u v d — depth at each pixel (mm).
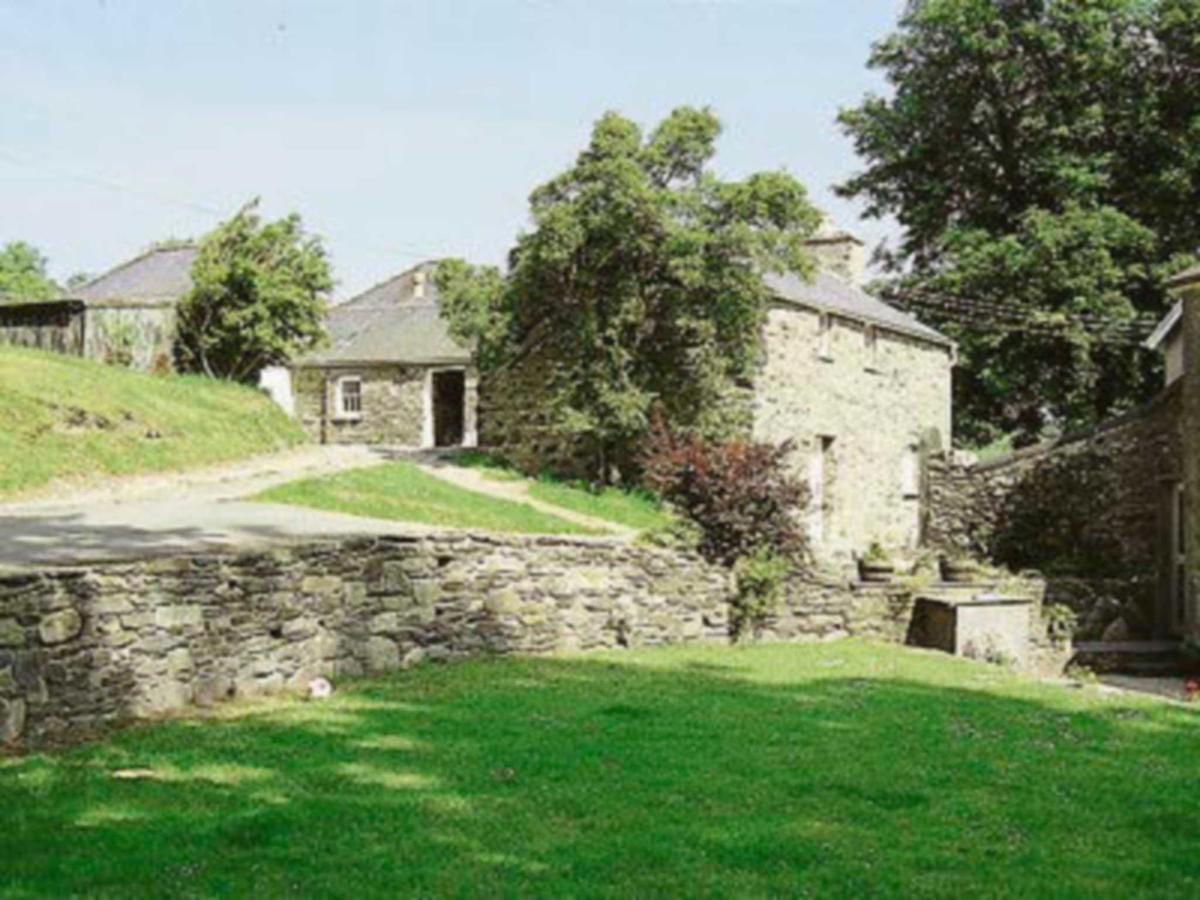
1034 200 33156
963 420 35031
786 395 23109
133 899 5449
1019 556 21438
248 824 6555
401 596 12164
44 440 16938
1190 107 31375
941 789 7926
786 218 21453
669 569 15016
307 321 26031
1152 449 20391
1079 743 9695
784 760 8539
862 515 25719
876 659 14414
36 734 8133
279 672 10562
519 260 22406
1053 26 31953
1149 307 31344
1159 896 6012
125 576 9000
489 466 23641
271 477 18516
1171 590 19672
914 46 33812
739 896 5785
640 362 22406
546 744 8719
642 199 21031
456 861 6121
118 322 25875
